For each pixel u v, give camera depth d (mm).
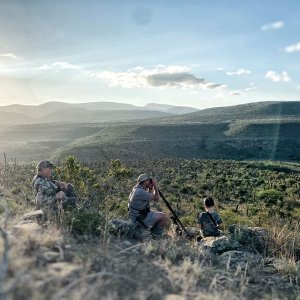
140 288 3738
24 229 4695
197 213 24234
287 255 7293
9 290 2781
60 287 3285
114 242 5344
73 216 5812
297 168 90375
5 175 22141
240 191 42219
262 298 4750
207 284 4512
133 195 7645
